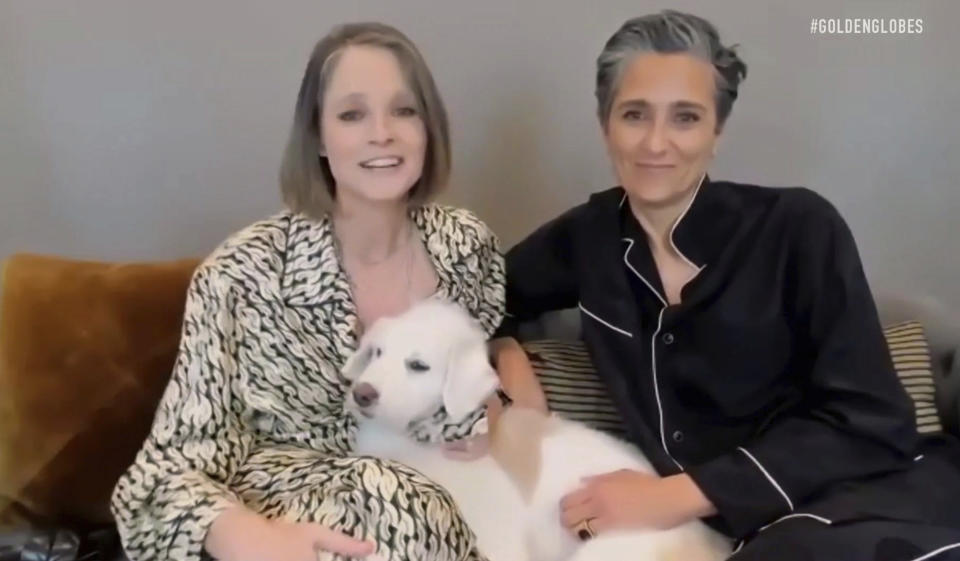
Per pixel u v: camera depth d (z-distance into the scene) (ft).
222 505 3.93
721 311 4.63
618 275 4.90
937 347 5.72
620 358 4.91
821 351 4.50
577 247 5.13
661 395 4.81
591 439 4.80
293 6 6.00
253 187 6.26
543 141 6.39
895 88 6.28
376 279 4.81
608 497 4.37
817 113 6.33
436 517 3.89
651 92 4.50
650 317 4.85
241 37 6.01
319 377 4.46
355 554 3.81
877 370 4.40
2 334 4.78
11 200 6.11
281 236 4.58
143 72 5.99
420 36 6.15
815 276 4.51
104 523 4.88
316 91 4.49
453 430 4.50
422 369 4.32
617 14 6.16
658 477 4.64
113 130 6.07
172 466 4.13
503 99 6.30
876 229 6.55
